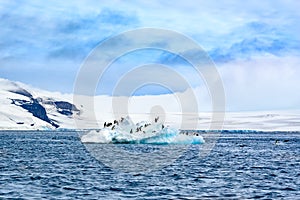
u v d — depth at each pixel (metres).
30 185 54.53
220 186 55.38
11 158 98.88
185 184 56.75
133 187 53.66
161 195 48.28
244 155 118.38
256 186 55.72
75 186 54.03
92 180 59.50
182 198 46.56
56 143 190.12
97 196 47.47
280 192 51.22
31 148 146.25
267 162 93.81
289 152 134.88
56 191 50.34
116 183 56.88
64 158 98.69
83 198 46.28
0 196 46.88
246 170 76.06
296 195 49.34
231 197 47.62
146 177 63.75
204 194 49.16
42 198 46.09
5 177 61.97
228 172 72.38
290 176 67.12
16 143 190.12
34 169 73.50
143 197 47.03
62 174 66.19
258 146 180.12
